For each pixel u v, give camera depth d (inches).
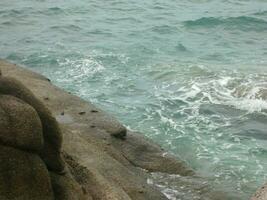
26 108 287.9
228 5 1352.1
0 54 885.8
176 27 1109.1
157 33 1056.2
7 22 1100.5
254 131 618.8
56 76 779.4
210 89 738.2
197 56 909.2
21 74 619.8
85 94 709.3
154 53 915.4
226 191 458.0
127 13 1222.3
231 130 618.5
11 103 286.4
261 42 1029.2
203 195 445.4
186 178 472.4
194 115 655.8
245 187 478.3
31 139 286.4
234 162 537.0
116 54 891.4
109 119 533.0
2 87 296.8
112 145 489.4
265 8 1316.4
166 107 676.1
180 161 497.4
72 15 1181.7
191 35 1060.5
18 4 1261.1
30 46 935.0
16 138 281.6
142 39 1003.3
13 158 281.1
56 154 311.7
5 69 629.9
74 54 884.6
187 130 611.5
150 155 498.9
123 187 405.4
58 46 936.9
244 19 1178.0
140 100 696.4
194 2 1380.4
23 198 282.5
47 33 1027.3
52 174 310.2
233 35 1079.0
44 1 1304.1
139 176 453.4
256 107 685.9
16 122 282.5
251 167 527.2
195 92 728.3
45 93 572.1
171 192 442.6
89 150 436.1
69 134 451.8
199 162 534.6
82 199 319.9
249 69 823.7
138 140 516.1
